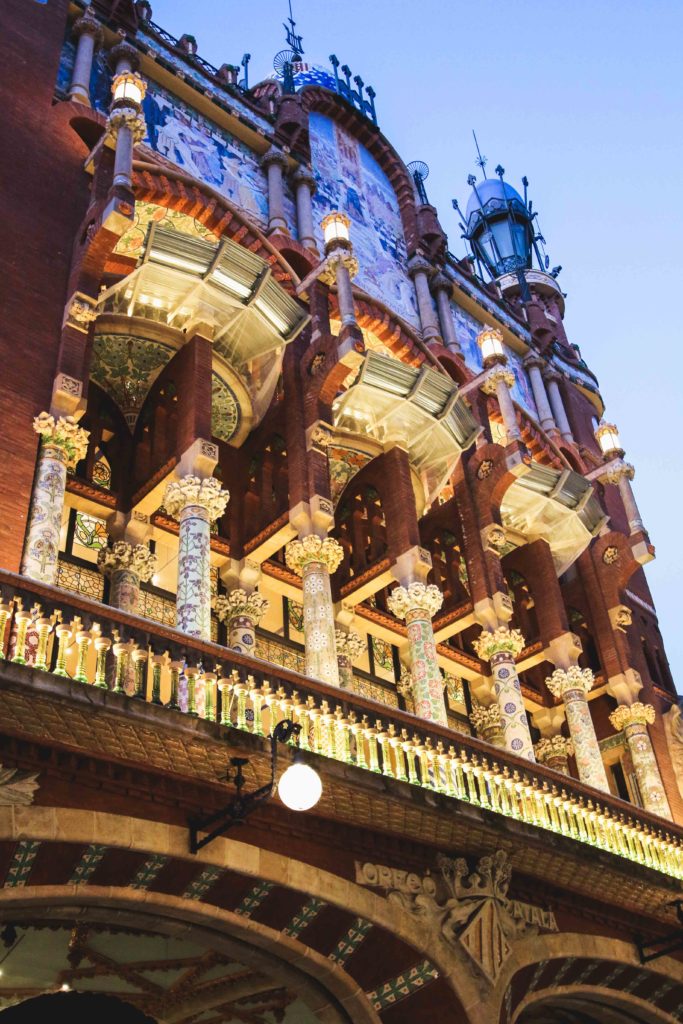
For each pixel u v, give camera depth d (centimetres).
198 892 1218
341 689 1411
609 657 2319
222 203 1956
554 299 3325
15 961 1405
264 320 1819
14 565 1378
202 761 1211
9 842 1072
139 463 1798
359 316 2189
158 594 1827
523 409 2489
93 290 1616
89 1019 1552
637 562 2348
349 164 2641
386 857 1392
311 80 2878
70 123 1834
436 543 2148
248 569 1875
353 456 2048
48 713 1100
